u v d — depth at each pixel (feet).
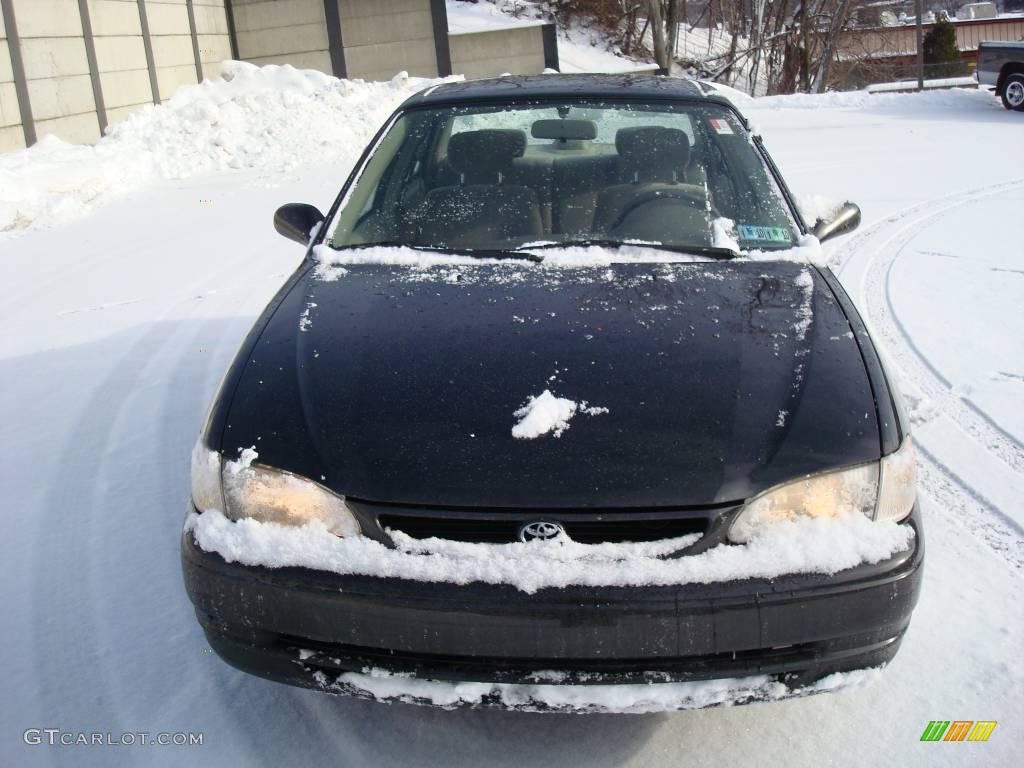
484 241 9.73
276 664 6.53
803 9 111.96
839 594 6.17
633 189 10.21
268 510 6.56
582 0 116.88
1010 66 54.75
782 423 6.73
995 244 22.65
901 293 18.94
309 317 8.21
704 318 7.97
